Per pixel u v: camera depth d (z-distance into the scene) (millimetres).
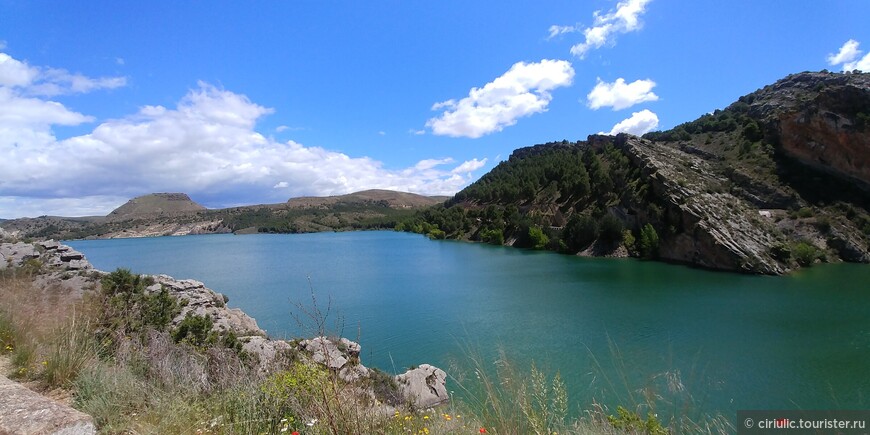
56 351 6062
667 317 33781
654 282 51656
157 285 22453
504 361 6199
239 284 53500
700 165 92688
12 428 3211
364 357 25172
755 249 62062
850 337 27531
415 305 39594
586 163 117312
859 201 74688
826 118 79375
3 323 7297
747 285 48969
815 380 20375
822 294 42656
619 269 63156
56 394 5547
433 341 27984
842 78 85500
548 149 193125
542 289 47500
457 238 130000
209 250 117125
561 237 89938
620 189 90688
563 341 27188
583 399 16094
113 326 8969
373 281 55125
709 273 58688
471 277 57406
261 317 35375
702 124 122875
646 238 74625
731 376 20703
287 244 137125
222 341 12578
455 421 5020
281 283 54062
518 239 102562
